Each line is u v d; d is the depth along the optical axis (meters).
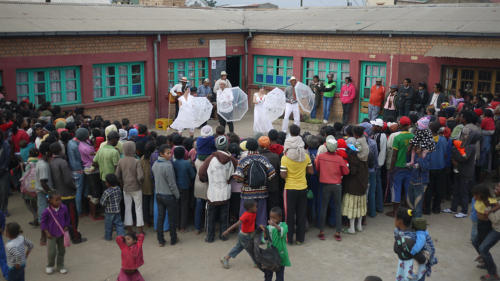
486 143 9.70
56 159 7.23
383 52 15.19
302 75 17.66
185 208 7.95
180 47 16.61
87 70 14.18
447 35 13.55
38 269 6.67
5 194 8.38
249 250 6.29
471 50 13.02
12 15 13.06
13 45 12.41
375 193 8.76
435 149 8.38
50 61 13.23
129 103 15.48
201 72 17.77
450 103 13.20
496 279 6.27
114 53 14.75
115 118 15.16
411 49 14.55
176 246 7.46
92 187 8.27
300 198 7.29
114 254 7.19
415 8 16.09
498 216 6.01
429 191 8.63
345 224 8.27
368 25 15.62
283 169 7.10
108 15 15.45
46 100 13.54
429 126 8.43
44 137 8.38
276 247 5.66
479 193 6.21
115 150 7.85
